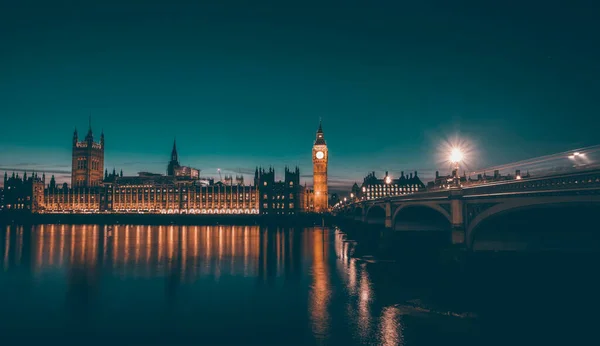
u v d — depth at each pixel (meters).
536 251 57.12
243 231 183.12
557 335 38.66
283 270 76.12
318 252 101.12
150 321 46.81
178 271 75.88
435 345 37.72
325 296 56.19
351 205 178.12
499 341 37.81
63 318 48.03
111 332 43.53
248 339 41.31
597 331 39.38
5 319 47.66
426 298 51.34
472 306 46.75
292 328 43.94
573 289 50.47
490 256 57.25
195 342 40.69
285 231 183.50
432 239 93.50
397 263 78.75
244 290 60.50
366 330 42.62
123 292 59.78
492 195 49.88
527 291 50.44
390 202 96.38
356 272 71.12
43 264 83.88
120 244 121.88
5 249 108.88
